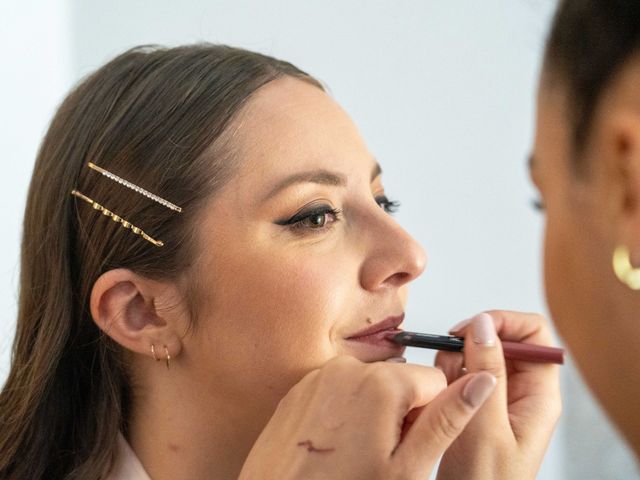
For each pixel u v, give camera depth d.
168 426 1.14
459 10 1.63
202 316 1.09
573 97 0.46
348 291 1.07
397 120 1.69
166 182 1.10
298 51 1.78
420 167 1.68
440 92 1.65
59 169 1.22
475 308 1.65
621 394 0.47
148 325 1.13
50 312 1.22
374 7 1.71
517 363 1.11
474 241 1.64
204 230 1.08
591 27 0.45
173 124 1.12
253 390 1.08
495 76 1.60
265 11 1.82
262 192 1.07
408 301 1.67
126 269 1.13
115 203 1.14
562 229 0.47
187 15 1.90
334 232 1.09
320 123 1.12
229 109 1.11
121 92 1.19
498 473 1.00
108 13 1.95
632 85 0.43
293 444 0.90
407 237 1.10
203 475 1.13
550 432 1.06
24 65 1.92
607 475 1.23
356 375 0.91
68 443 1.24
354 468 0.86
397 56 1.69
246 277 1.06
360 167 1.13
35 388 1.22
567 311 0.48
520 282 1.62
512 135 1.60
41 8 1.93
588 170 0.45
